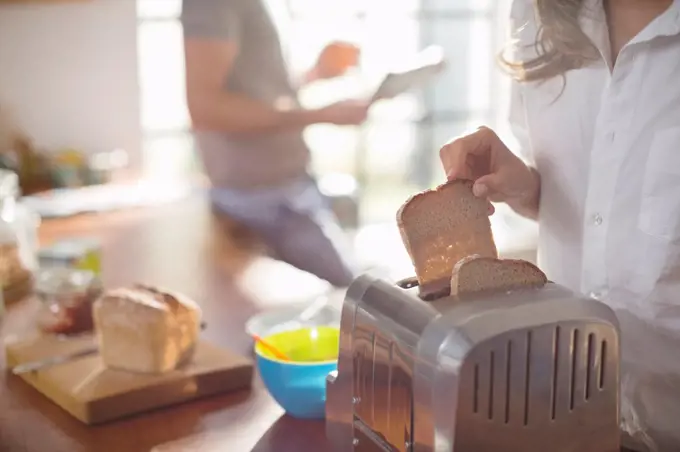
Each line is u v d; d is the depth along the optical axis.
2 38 2.94
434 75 1.91
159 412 1.05
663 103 0.93
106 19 3.07
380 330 0.77
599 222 1.00
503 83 3.75
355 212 3.39
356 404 0.82
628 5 0.97
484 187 0.84
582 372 0.72
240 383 1.11
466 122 3.97
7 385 1.14
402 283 0.82
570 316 0.71
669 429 1.01
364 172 3.82
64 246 1.63
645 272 0.97
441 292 0.77
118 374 1.08
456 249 0.83
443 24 3.84
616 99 0.97
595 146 1.00
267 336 1.06
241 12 1.87
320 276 2.07
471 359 0.68
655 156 0.94
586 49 0.99
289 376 0.99
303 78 2.18
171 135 3.34
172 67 3.29
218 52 1.85
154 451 0.95
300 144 2.09
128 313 1.07
